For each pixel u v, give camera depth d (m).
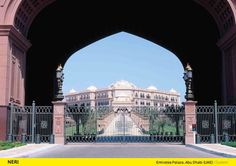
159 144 18.95
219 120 18.69
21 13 18.80
